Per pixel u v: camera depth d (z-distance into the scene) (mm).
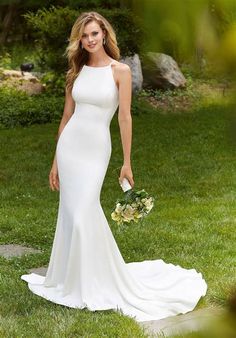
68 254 4895
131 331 4266
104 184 9891
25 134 13547
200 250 6418
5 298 4984
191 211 8125
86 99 4828
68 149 4871
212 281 5406
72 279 4844
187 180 9992
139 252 6391
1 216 7992
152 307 4730
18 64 19062
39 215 8023
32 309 4730
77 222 4723
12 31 6434
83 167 4816
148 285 5066
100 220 4820
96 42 4730
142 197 4605
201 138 12828
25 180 10203
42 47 15469
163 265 5543
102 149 4859
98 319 4504
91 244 4770
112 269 4836
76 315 4555
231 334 439
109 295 4797
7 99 15586
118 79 4836
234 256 6258
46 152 12117
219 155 11617
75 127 4871
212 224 7492
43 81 16938
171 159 11438
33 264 6055
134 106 15523
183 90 16953
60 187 4938
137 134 13344
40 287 5129
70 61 4914
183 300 4801
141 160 11438
